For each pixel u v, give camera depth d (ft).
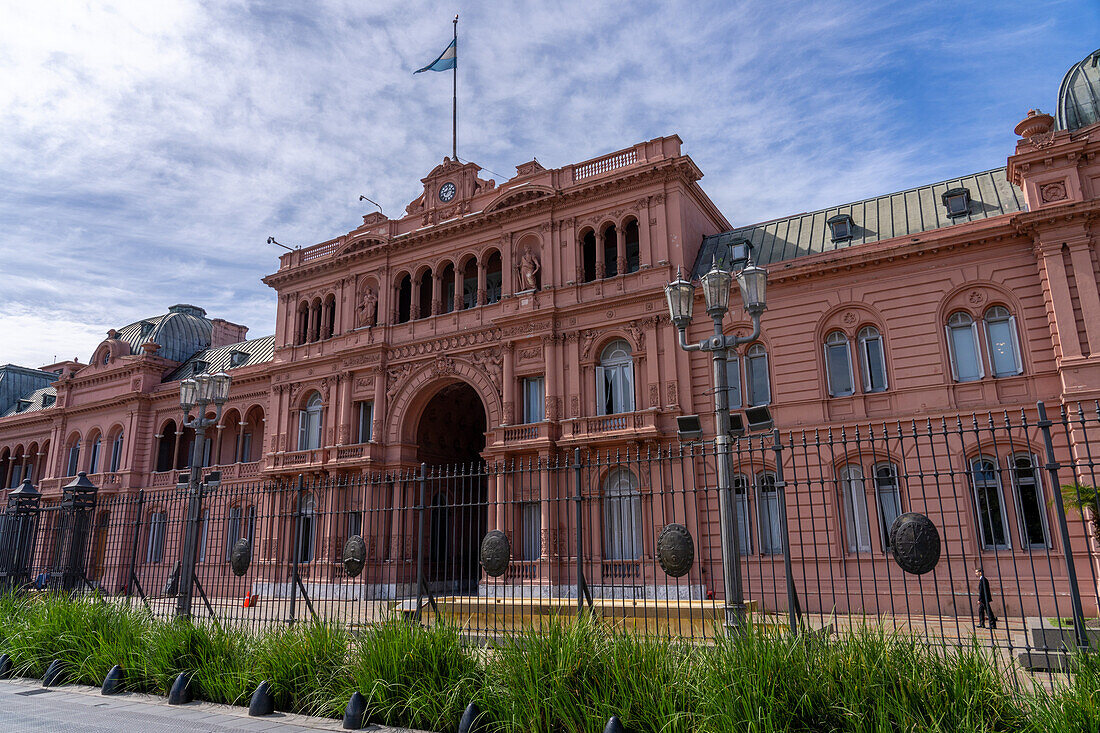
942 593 81.41
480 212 123.24
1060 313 80.18
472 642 40.57
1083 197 81.15
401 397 126.72
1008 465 82.53
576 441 103.91
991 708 27.40
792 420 94.73
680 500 96.58
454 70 140.77
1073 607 31.60
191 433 170.60
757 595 90.22
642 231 108.88
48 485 183.83
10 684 48.55
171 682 44.11
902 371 89.86
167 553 145.69
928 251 90.22
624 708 30.53
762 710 27.99
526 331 114.42
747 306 46.78
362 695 36.86
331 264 140.87
